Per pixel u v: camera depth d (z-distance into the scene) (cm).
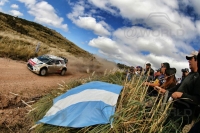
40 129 408
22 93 755
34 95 766
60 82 1222
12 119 518
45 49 2877
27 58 1780
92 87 468
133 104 370
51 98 583
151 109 350
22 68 1350
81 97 430
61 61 1544
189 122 311
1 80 880
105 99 398
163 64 445
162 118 326
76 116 379
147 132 335
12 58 1631
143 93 416
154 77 578
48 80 1210
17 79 995
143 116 356
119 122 351
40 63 1338
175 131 319
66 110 407
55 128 388
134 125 346
